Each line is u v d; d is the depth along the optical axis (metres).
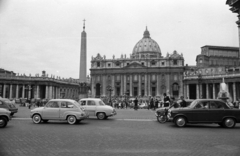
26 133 15.59
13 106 28.48
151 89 124.81
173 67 122.62
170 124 21.48
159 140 13.66
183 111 19.56
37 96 116.75
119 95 126.88
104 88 129.12
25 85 114.81
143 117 29.12
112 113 25.86
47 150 11.16
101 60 131.00
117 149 11.49
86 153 10.73
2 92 117.25
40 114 21.28
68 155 10.38
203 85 111.62
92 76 131.50
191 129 18.22
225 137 14.65
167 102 25.83
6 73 119.31
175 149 11.53
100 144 12.52
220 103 19.72
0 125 18.31
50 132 16.16
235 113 19.33
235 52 141.38
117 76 128.62
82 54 83.62
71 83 146.50
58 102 21.42
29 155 10.29
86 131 16.78
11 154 10.41
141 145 12.35
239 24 28.95
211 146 12.15
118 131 16.89
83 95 81.38
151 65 126.25
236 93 93.06
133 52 170.75
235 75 87.44
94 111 25.88
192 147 11.94
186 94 110.62
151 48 163.75
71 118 20.98
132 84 126.38
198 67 128.62
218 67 109.44
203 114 19.42
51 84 120.06
